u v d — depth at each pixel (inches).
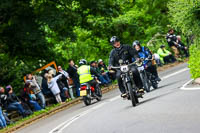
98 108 1099.9
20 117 1465.3
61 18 1902.1
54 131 847.1
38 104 1507.1
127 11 2714.1
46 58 2054.6
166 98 880.9
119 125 679.1
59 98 1621.6
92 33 2385.6
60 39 2009.1
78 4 2097.7
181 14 1111.0
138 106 867.4
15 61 1770.4
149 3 2716.5
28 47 1993.1
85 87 1347.2
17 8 1889.8
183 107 707.4
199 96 790.5
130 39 2618.1
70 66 1716.3
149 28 2664.9
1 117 1306.6
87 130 715.4
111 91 1681.8
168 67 2098.9
